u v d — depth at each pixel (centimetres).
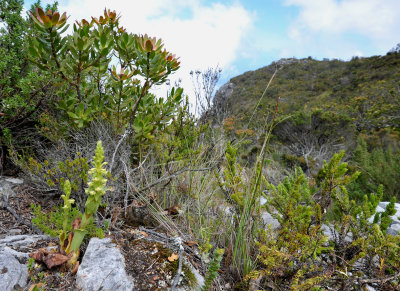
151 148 343
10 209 252
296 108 2052
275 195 228
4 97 331
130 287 146
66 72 288
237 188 217
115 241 184
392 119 1319
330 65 3897
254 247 200
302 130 1193
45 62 267
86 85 342
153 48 283
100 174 156
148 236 208
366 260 213
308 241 185
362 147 635
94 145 291
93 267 155
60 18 245
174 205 271
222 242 223
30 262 149
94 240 181
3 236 210
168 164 324
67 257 158
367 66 3284
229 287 181
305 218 208
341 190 247
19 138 356
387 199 469
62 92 321
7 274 140
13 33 340
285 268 187
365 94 2270
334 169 216
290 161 825
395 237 186
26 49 331
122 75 282
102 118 315
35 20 239
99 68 291
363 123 1478
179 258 170
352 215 231
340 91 2794
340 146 1128
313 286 163
